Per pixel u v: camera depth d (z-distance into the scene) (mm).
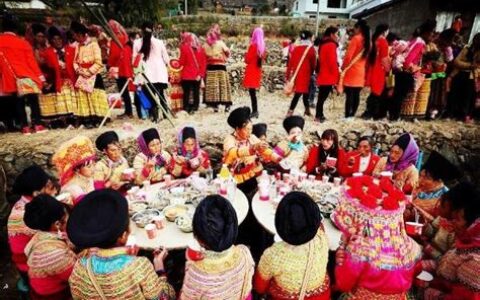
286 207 1538
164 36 13711
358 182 1731
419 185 2518
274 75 8820
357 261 1580
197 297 1377
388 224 1566
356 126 4965
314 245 1581
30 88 4188
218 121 5410
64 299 1796
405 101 5090
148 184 2734
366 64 4773
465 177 4922
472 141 4891
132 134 4676
